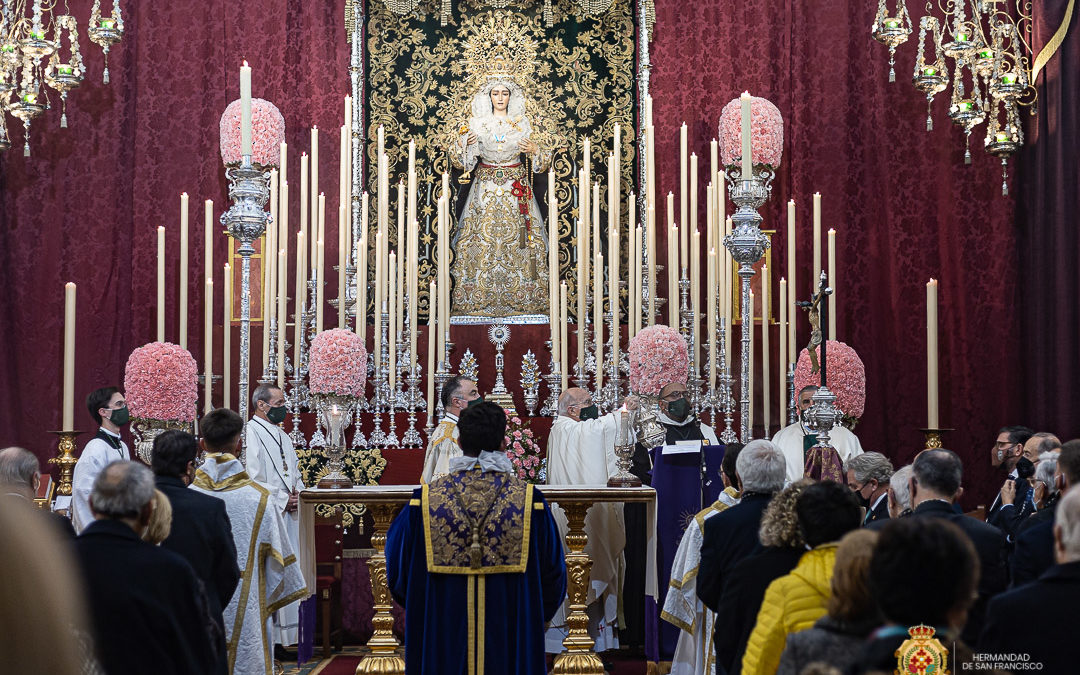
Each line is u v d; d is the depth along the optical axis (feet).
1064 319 35.42
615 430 29.94
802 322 37.78
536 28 40.57
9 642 5.30
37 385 37.63
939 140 38.55
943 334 38.11
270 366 35.50
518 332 37.42
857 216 38.32
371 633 33.47
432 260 39.88
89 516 27.25
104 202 38.27
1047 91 36.60
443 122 40.29
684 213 35.14
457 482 20.18
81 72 36.01
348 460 33.58
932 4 38.78
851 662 10.36
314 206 36.35
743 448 19.75
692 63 39.22
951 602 9.95
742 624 15.74
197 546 18.51
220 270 37.63
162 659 14.52
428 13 40.45
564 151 40.27
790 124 38.47
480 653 19.56
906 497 18.83
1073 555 12.58
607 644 29.89
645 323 37.60
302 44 39.01
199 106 38.42
